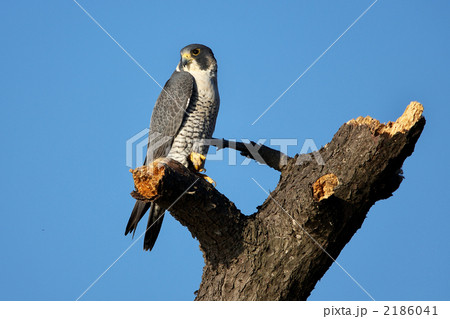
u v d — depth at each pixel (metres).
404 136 5.98
